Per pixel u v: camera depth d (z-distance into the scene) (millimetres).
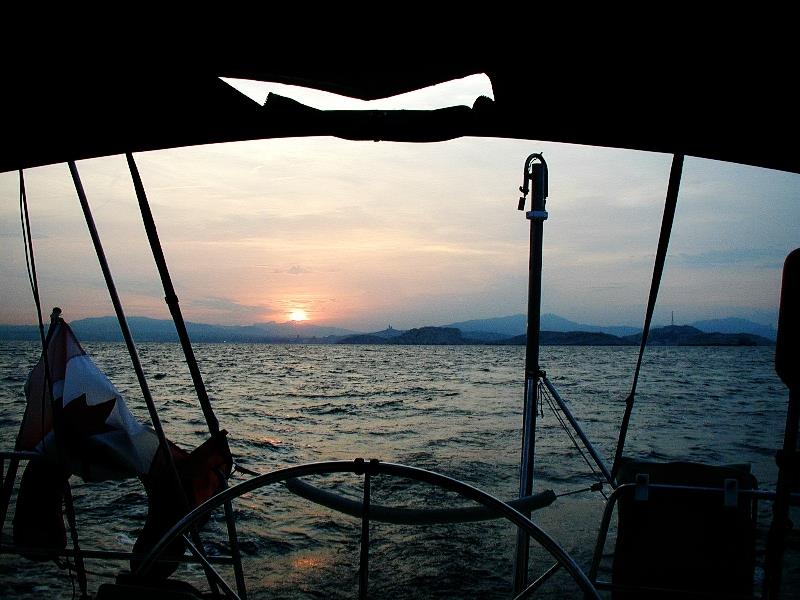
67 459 2916
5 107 2301
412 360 86188
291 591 5133
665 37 2078
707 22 2020
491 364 70812
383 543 6160
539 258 3158
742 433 14898
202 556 2357
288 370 53531
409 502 7301
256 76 2303
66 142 2438
